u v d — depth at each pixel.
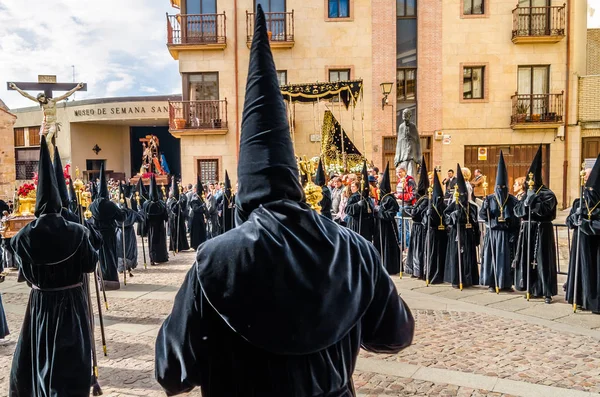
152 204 12.28
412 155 15.52
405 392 4.68
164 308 8.00
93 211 9.10
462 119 23.05
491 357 5.49
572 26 22.53
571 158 22.84
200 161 23.72
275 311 1.67
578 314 7.09
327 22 23.08
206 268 1.75
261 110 1.94
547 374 4.99
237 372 1.76
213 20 23.16
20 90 13.24
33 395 4.33
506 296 8.19
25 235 4.12
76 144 33.75
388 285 1.98
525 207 7.72
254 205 1.91
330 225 1.93
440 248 9.15
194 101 23.27
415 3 23.17
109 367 5.46
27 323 4.34
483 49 22.88
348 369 1.89
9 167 24.91
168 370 1.84
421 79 23.09
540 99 22.78
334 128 20.72
